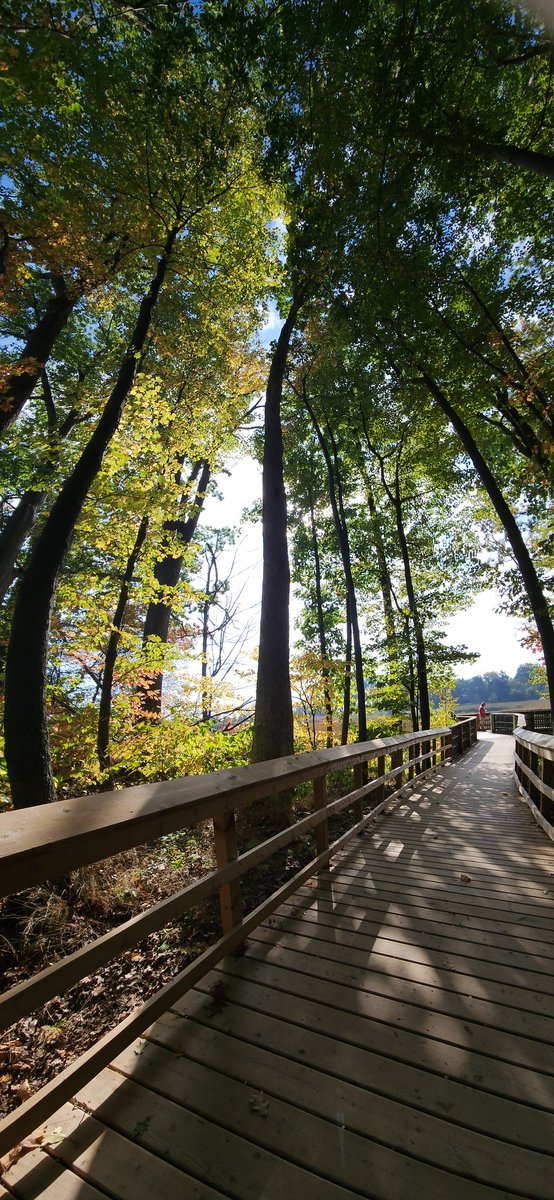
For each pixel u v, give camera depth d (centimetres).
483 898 343
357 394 1302
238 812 595
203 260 805
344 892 353
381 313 878
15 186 711
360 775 518
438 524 1742
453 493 1603
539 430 980
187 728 691
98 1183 140
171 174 675
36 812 154
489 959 261
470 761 1252
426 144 587
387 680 1448
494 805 686
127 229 682
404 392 1227
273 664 707
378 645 1410
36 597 495
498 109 713
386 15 553
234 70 579
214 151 646
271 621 722
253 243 934
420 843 486
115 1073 182
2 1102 202
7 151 649
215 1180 140
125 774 743
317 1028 206
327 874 392
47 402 1312
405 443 1480
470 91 634
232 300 1015
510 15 509
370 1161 146
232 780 255
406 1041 198
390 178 651
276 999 226
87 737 664
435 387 1048
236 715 1073
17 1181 141
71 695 855
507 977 244
